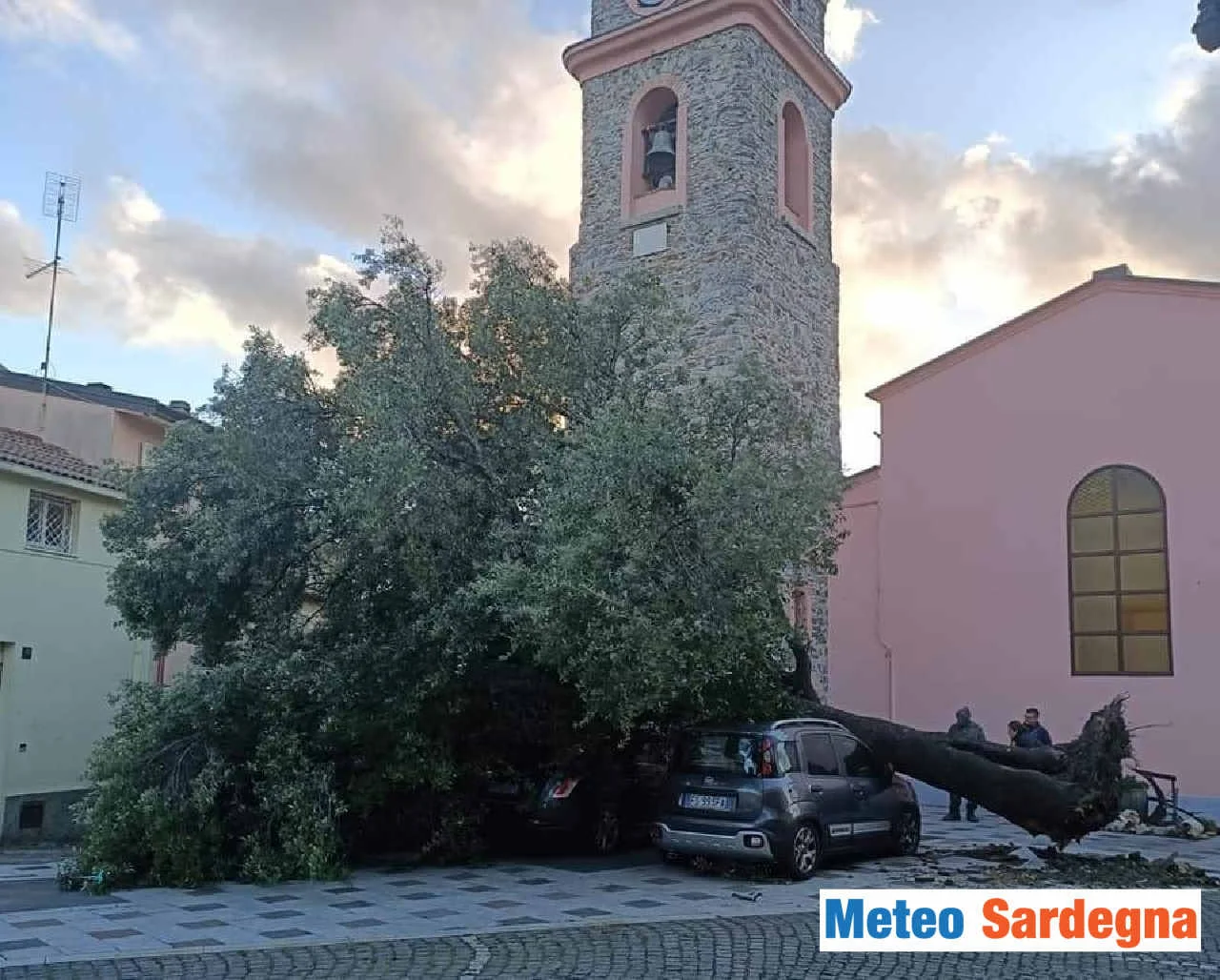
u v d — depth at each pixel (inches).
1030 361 752.3
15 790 654.5
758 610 445.7
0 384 887.1
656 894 406.6
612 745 510.9
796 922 359.6
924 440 788.6
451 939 336.8
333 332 476.7
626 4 941.8
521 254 527.8
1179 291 699.4
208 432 494.9
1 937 337.4
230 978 291.6
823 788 448.1
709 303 832.3
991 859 487.5
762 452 481.7
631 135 907.4
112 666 733.3
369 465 441.1
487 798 495.8
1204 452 678.5
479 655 466.3
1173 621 673.0
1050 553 725.3
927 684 759.7
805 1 984.3
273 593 495.8
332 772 455.5
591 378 513.3
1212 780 646.5
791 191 933.8
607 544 411.8
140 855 427.8
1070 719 700.7
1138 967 307.3
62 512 708.7
